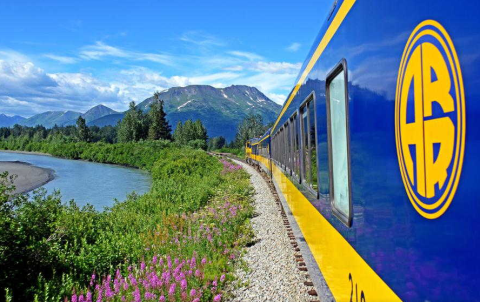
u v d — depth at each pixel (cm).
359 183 299
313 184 544
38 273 736
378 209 254
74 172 4459
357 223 305
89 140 12706
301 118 698
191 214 1366
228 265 835
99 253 859
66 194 2666
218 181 2433
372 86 263
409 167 203
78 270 799
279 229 1140
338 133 385
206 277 743
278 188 1428
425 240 184
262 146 2964
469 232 148
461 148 152
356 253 309
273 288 699
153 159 4819
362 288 293
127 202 1697
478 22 139
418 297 192
